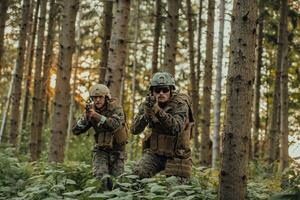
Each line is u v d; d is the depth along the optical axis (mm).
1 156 7633
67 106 10891
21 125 20719
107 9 14062
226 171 5094
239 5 5160
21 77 14719
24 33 14766
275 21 19453
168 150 6152
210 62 16484
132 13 29188
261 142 25484
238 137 5066
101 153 7039
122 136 7062
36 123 16406
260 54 20219
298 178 4410
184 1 23922
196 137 19484
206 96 16219
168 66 12297
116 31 9602
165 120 5664
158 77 6004
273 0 16547
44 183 6480
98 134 7043
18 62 14688
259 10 18188
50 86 20672
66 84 10859
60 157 10727
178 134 6188
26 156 12406
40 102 17781
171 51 12312
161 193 5574
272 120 16438
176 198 5168
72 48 10961
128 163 8422
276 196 4121
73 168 7258
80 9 22453
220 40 15031
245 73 5098
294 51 18844
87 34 25406
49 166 8211
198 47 22297
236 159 5062
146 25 30688
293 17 17156
